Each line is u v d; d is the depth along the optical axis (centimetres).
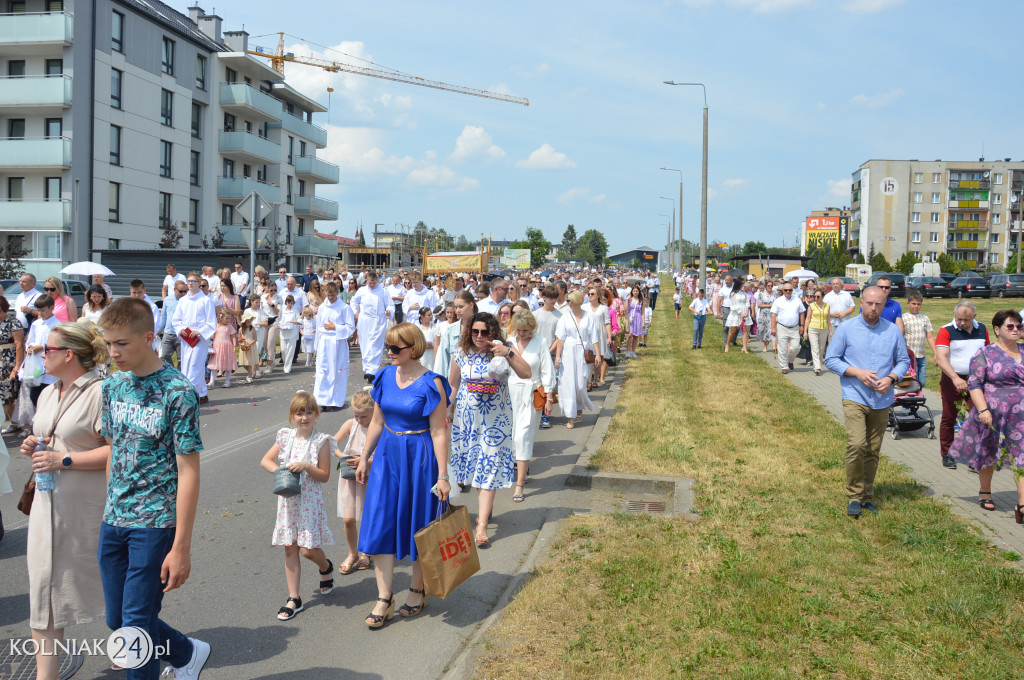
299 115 5266
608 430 995
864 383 650
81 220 3284
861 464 645
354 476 547
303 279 2553
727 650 422
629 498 742
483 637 447
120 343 341
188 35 3934
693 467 806
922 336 1002
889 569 536
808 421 1045
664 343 2209
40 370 937
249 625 472
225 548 603
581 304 1061
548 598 493
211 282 1962
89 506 378
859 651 423
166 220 3872
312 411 485
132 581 344
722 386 1370
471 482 620
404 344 475
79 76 3256
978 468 662
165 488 351
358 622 479
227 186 4269
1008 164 9981
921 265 5978
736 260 5453
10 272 3080
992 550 565
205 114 4166
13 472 826
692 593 495
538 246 12988
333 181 5462
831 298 1533
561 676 400
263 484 777
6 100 3167
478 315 615
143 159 3656
